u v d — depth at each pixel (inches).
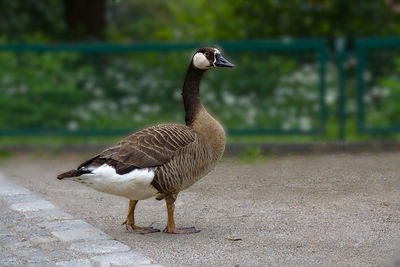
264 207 340.5
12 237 287.0
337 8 644.1
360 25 652.7
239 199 358.6
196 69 307.7
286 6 652.7
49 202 355.9
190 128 297.3
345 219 312.8
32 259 254.2
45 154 526.6
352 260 250.5
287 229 297.6
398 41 505.7
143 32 985.5
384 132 517.7
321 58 515.8
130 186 270.5
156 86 536.7
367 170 425.1
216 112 530.0
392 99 515.5
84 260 251.9
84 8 759.7
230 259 253.1
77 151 537.0
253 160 474.6
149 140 276.2
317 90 519.5
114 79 536.1
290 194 364.8
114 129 534.9
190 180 287.9
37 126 536.1
